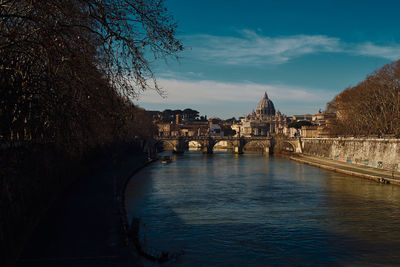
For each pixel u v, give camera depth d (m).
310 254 38.47
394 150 100.19
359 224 49.09
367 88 120.69
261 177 97.12
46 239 32.81
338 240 42.53
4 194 26.62
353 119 131.25
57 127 29.58
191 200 65.12
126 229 35.56
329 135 165.75
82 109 26.12
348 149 132.50
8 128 26.36
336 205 60.50
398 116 105.56
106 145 90.38
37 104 26.25
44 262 27.58
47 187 43.84
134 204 61.50
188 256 37.09
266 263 35.91
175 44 19.89
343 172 105.38
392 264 36.16
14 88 24.12
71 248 30.44
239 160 159.50
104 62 22.86
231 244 41.09
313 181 88.81
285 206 60.09
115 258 28.38
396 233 45.22
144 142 189.25
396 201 63.12
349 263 36.22
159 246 40.00
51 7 19.39
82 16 20.52
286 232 45.59
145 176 98.25
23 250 30.05
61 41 20.39
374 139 112.19
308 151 185.25
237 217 52.81
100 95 23.58
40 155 41.00
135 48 19.88
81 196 52.28
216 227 47.69
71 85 24.12
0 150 26.94
